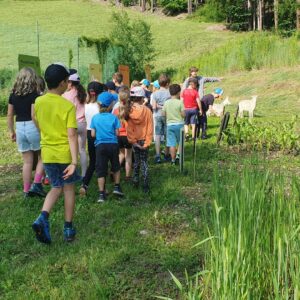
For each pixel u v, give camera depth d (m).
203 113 6.73
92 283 2.27
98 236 2.92
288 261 1.88
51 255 2.62
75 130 2.74
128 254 2.61
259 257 1.88
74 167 2.73
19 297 2.16
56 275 2.40
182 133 4.42
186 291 2.22
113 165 3.69
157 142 5.11
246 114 10.52
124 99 3.89
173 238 2.90
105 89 4.37
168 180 4.20
